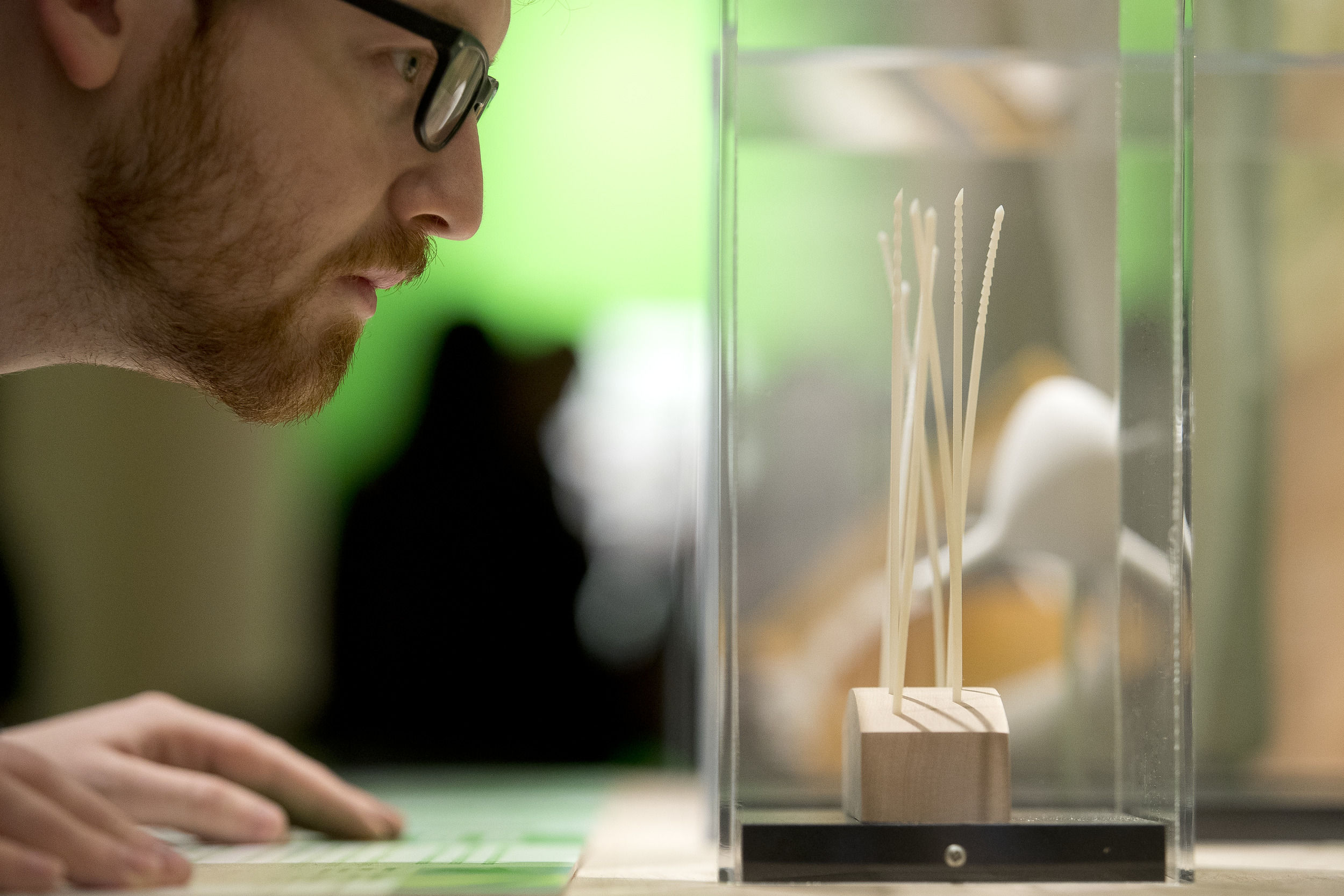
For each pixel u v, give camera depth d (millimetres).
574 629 2482
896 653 537
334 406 2625
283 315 677
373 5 631
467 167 686
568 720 2441
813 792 570
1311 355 783
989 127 611
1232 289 784
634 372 2516
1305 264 784
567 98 2441
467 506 2570
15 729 782
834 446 587
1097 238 618
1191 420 543
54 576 2686
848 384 591
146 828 688
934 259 576
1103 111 615
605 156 2471
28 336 705
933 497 587
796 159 597
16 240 653
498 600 2512
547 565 2520
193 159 637
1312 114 768
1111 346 615
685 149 2477
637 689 2408
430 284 2562
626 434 2506
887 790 524
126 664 2715
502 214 2506
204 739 762
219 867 578
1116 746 602
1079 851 524
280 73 631
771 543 581
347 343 715
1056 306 617
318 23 632
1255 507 773
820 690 575
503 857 626
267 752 757
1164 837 528
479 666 2525
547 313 2551
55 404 2676
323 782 744
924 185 609
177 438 2725
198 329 684
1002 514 617
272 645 2734
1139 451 583
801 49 600
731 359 550
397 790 1088
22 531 2668
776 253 594
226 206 642
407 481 2598
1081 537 610
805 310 594
